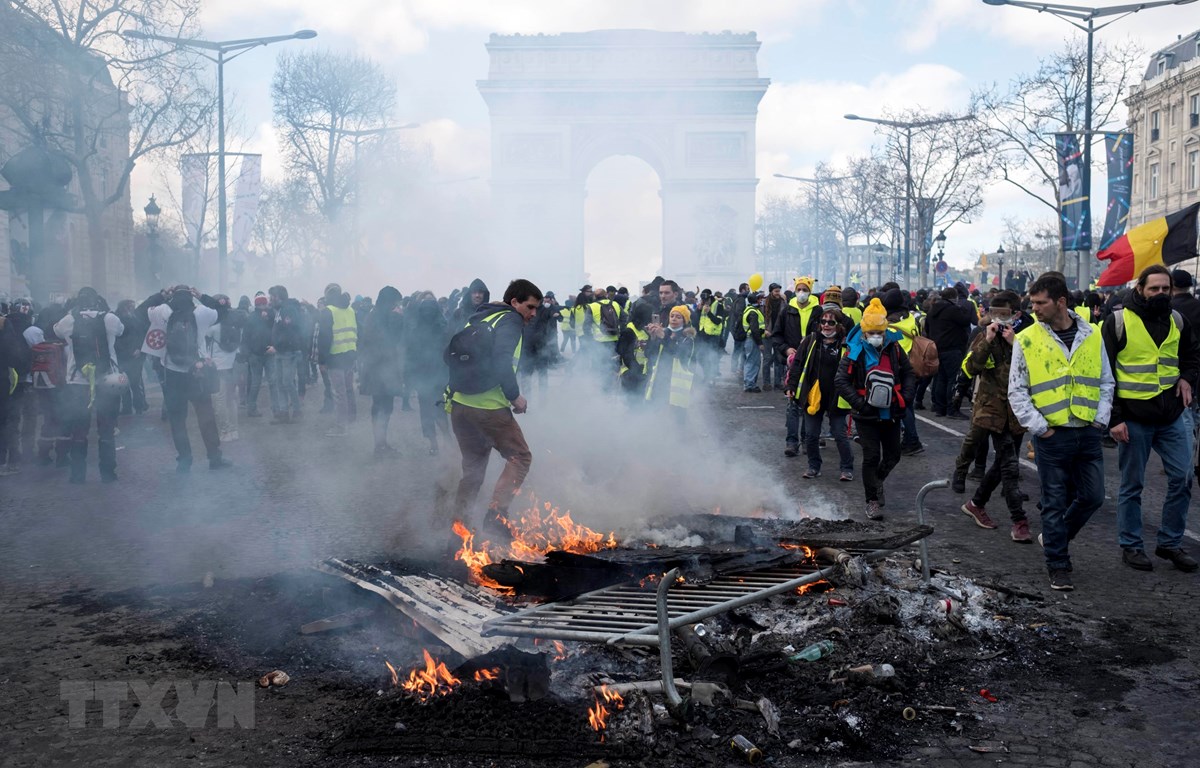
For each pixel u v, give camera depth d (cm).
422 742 408
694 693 437
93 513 891
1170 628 561
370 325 1212
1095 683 483
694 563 568
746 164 6412
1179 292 940
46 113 3195
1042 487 660
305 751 412
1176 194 6169
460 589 568
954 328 1579
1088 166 2608
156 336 1146
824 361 1023
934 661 505
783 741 416
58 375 1155
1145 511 882
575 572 553
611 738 412
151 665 507
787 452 1207
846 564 582
